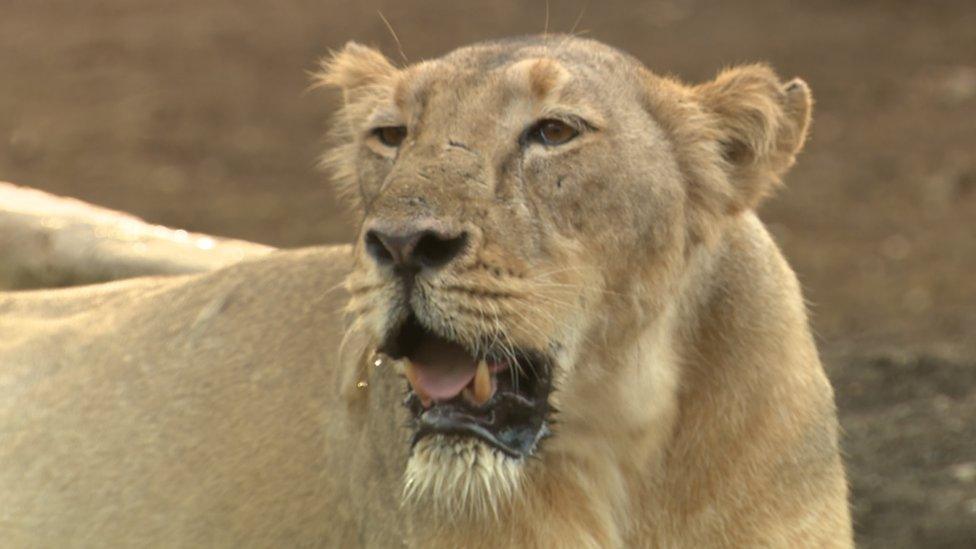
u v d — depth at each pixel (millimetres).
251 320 10500
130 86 29672
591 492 8625
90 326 11289
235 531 9914
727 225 8945
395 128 8461
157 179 24906
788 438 8820
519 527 8414
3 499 10688
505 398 7926
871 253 20484
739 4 32531
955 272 19609
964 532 12570
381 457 8844
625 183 8219
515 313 7691
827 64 28344
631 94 8539
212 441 10195
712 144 8781
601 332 8312
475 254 7562
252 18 33969
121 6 35719
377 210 7523
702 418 8742
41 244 14547
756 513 8734
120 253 14227
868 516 12930
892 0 32188
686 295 8711
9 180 24953
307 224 22594
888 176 23500
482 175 7820
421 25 32000
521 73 8102
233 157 25922
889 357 15883
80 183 24734
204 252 14211
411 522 8609
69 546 10398
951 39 29562
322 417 9828
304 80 29766
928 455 13820
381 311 7539
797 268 19953
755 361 8781
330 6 34500
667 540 8781
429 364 7789
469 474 7641
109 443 10539
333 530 9531
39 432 10805
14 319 11656
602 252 8188
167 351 10703
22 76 30562
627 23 31312
